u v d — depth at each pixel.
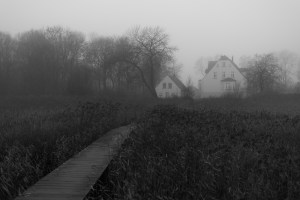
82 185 7.49
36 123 14.64
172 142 10.16
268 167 7.78
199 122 13.69
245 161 8.13
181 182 7.16
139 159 8.98
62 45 62.59
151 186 6.93
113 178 8.37
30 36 58.69
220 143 9.86
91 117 15.83
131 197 6.37
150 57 52.31
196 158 8.24
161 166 7.96
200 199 6.61
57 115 17.36
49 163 10.77
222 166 7.75
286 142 10.84
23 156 10.58
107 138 13.35
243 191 6.78
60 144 11.69
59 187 7.35
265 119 16.48
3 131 13.40
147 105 30.23
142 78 52.09
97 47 60.91
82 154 10.55
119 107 21.08
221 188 6.91
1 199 7.99
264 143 10.45
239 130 12.51
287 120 15.12
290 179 7.27
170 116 14.29
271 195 6.62
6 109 23.23
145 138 10.86
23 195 6.87
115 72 55.44
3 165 9.55
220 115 16.56
